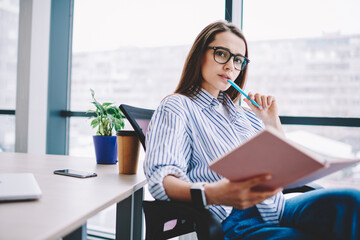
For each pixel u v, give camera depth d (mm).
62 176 909
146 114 1187
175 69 2123
